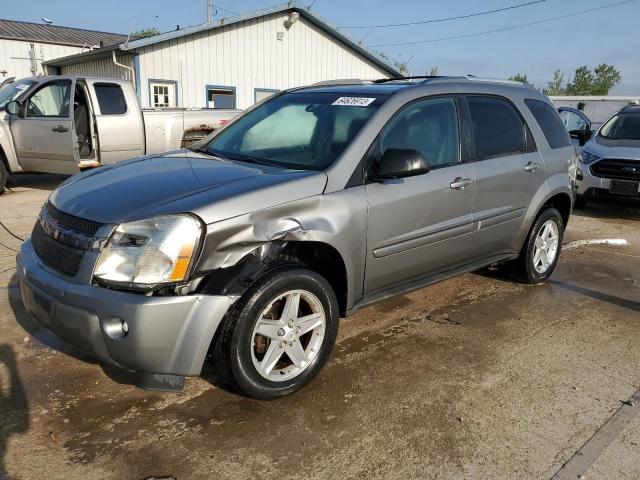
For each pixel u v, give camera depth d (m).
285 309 3.07
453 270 4.33
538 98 5.17
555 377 3.54
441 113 4.10
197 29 16.88
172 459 2.62
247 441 2.78
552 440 2.86
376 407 3.12
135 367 2.71
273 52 18.98
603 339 4.16
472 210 4.23
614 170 8.66
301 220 3.09
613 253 6.77
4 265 5.20
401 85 4.06
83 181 3.41
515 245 4.90
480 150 4.35
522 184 4.68
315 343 3.25
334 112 3.85
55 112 8.99
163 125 9.88
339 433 2.87
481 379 3.47
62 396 3.12
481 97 4.50
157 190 3.04
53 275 2.89
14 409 2.98
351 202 3.33
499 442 2.83
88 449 2.68
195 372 2.77
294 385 3.14
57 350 3.62
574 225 8.48
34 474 2.49
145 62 16.44
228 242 2.82
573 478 2.58
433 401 3.20
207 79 17.73
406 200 3.64
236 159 3.78
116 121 9.12
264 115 4.30
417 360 3.70
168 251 2.68
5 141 9.05
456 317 4.49
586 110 21.05
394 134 3.71
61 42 25.11
